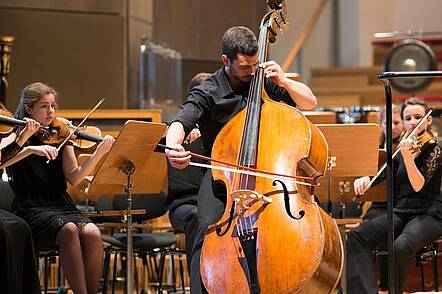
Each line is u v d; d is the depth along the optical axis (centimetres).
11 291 924
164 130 949
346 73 2483
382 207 1170
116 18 1803
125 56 1817
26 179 1015
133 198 1202
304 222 784
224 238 799
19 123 943
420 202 1091
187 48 2395
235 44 880
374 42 2575
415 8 2617
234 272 786
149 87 1888
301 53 2452
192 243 975
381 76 851
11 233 930
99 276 995
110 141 997
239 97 904
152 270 1413
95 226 999
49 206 1015
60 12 1775
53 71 1758
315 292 779
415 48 2131
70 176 1012
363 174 1011
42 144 1000
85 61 1778
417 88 2152
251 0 2480
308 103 900
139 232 1291
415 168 1049
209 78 914
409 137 1051
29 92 995
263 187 809
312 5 2488
